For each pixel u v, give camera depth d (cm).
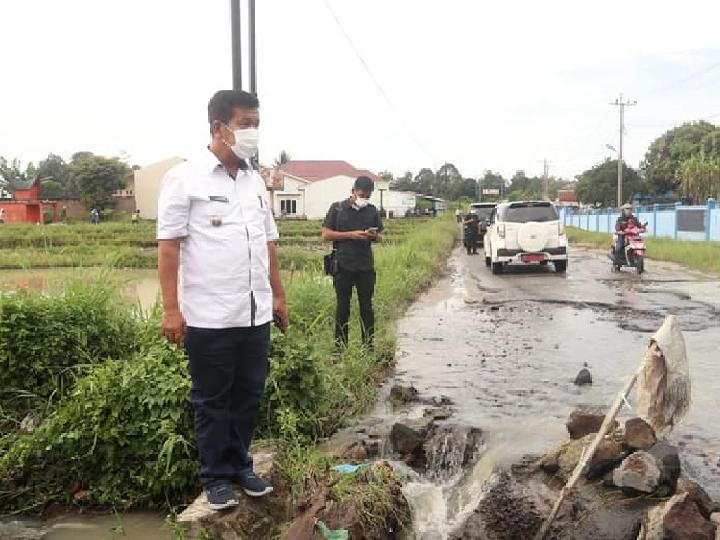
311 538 340
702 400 587
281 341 532
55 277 691
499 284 1590
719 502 384
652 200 5847
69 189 8481
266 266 358
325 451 479
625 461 382
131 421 441
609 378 677
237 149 338
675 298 1275
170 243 333
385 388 652
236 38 838
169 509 423
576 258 2447
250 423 366
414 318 1093
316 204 7269
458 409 576
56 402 527
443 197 11162
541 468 436
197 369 346
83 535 396
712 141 5309
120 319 614
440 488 438
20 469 445
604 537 347
